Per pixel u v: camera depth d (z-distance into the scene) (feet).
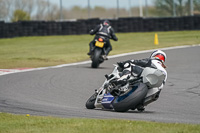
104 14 476.95
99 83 130.82
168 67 176.55
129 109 85.46
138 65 80.53
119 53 234.99
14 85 124.88
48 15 478.59
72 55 231.71
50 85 125.59
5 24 377.91
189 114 83.82
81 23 391.86
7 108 88.38
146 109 90.07
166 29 392.47
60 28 392.68
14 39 371.15
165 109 90.33
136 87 81.66
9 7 514.68
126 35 378.94
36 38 376.27
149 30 395.14
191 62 191.21
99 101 83.76
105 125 62.18
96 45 165.48
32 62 199.11
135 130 58.03
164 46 270.26
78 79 138.92
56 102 98.07
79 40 346.54
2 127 62.75
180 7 462.60
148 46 276.62
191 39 317.83
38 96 106.42
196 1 460.96
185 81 136.98
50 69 167.84
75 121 66.54
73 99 102.99
